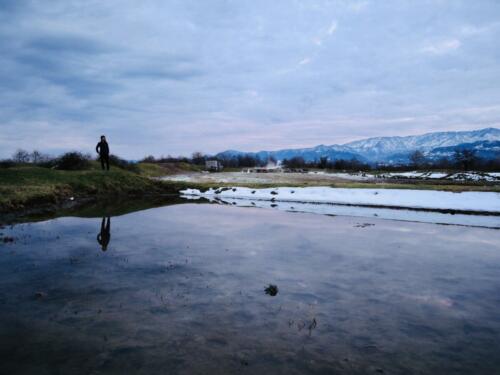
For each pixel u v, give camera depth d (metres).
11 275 8.30
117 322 5.99
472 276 8.55
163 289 7.52
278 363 4.82
